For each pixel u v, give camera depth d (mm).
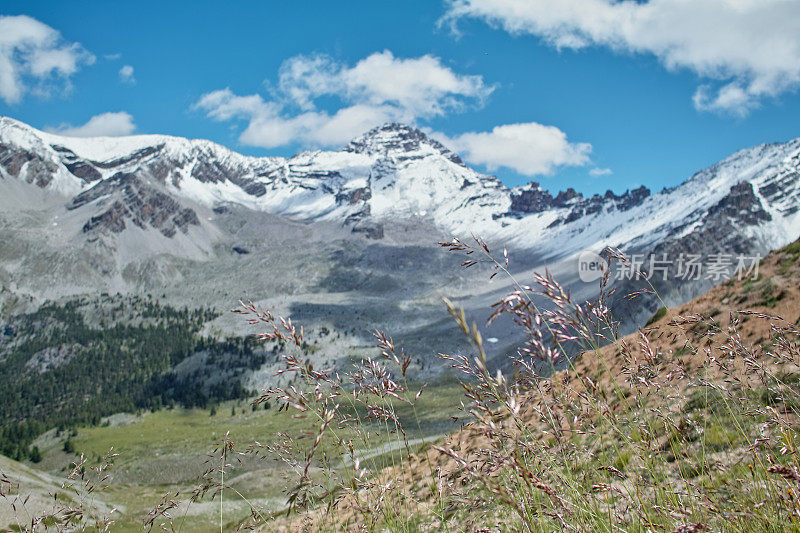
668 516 3686
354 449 3658
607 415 4055
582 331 3541
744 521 3701
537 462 3584
